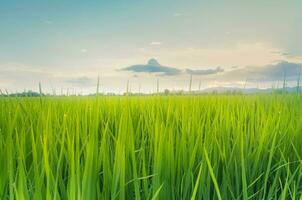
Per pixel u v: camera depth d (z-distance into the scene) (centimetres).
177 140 207
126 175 178
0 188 162
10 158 155
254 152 223
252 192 196
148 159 225
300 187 204
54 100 415
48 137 212
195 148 193
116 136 256
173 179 181
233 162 210
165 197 169
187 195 182
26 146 238
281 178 222
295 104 433
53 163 188
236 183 186
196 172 201
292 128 269
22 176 139
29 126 286
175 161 195
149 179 195
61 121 311
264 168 222
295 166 229
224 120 272
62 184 165
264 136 232
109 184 168
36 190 138
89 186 139
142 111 362
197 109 328
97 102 227
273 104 417
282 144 253
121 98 489
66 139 230
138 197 157
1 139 206
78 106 353
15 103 389
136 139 258
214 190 185
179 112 347
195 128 252
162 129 192
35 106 368
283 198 154
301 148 256
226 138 238
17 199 130
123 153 158
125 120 188
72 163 142
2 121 301
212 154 217
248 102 439
